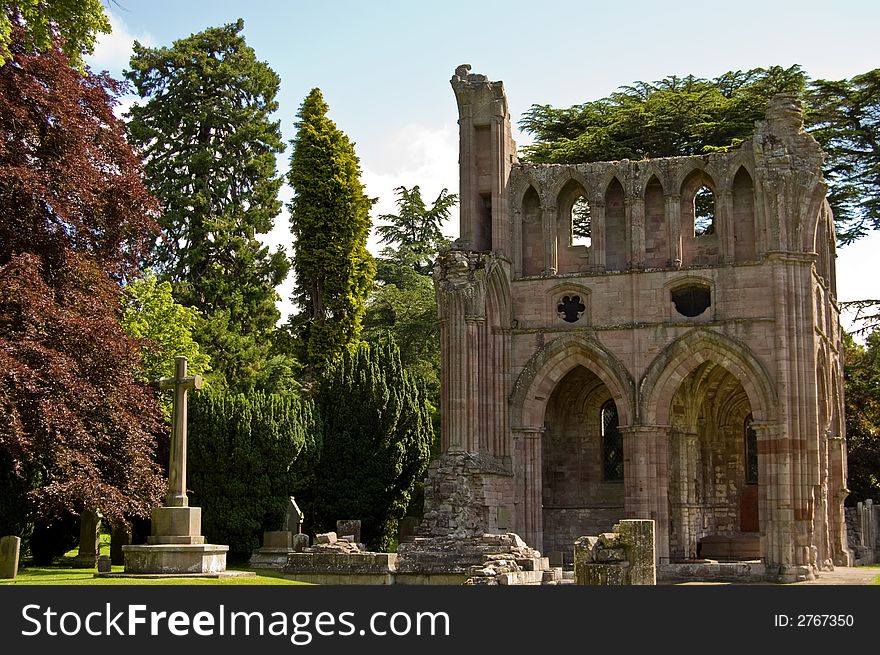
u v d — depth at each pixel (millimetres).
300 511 53719
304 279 72688
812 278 52312
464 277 52406
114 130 49219
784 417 50375
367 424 57500
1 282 39562
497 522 51531
